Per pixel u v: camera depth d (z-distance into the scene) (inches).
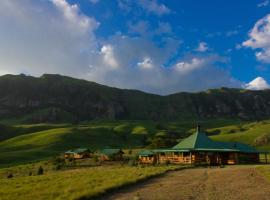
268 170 1802.4
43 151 6304.1
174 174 1798.7
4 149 7007.9
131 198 986.7
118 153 4483.3
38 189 1259.2
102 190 1080.8
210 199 950.4
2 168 4010.8
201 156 3105.3
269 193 1043.9
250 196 995.3
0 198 1058.7
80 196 975.6
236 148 3257.9
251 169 1990.7
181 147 3233.3
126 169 2272.4
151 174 1660.9
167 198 975.6
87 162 4163.4
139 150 5910.4
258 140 6397.6
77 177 1704.0
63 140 7746.1
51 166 3656.5
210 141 3284.9
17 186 1449.3
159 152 3398.1
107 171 2100.1
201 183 1337.4
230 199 946.7
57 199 969.5
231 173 1777.8
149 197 997.8
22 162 4923.7
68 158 4970.5
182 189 1159.6
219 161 3097.9
